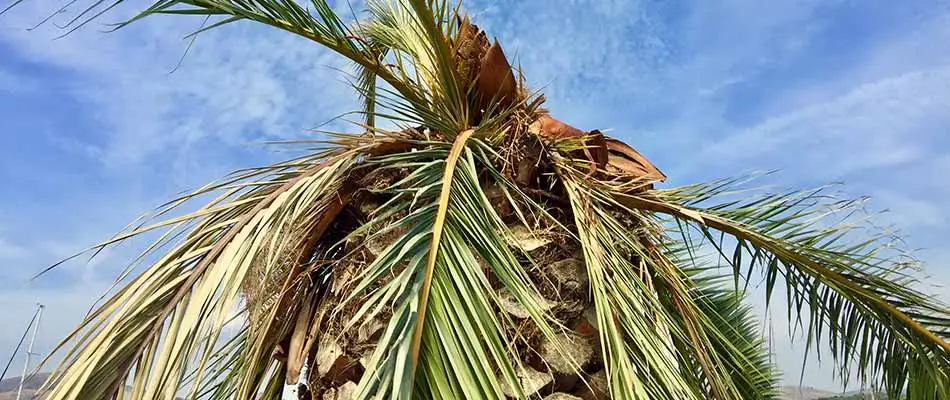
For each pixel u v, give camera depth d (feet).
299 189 8.68
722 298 14.76
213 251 7.85
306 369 9.91
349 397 8.71
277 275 9.71
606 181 10.48
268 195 8.68
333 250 10.49
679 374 8.92
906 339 10.91
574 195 9.41
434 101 9.95
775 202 10.62
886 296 10.80
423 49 11.73
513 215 9.54
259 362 10.40
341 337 8.98
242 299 9.64
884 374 11.34
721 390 10.07
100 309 7.23
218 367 10.52
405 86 10.45
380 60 10.79
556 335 8.82
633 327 8.59
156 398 6.79
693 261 12.09
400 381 6.07
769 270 10.94
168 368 6.92
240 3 9.23
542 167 10.04
